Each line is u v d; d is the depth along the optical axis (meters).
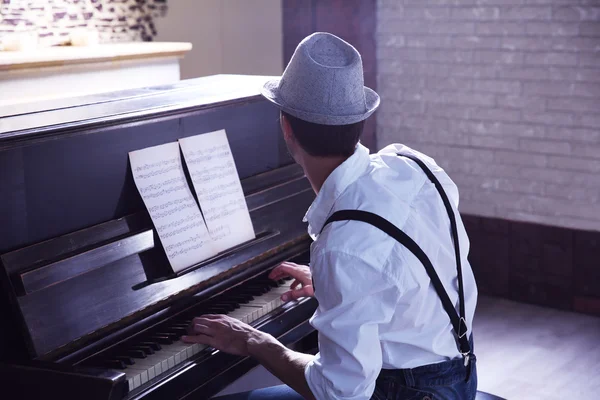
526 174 4.06
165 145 2.11
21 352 1.67
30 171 1.78
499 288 4.21
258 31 4.91
